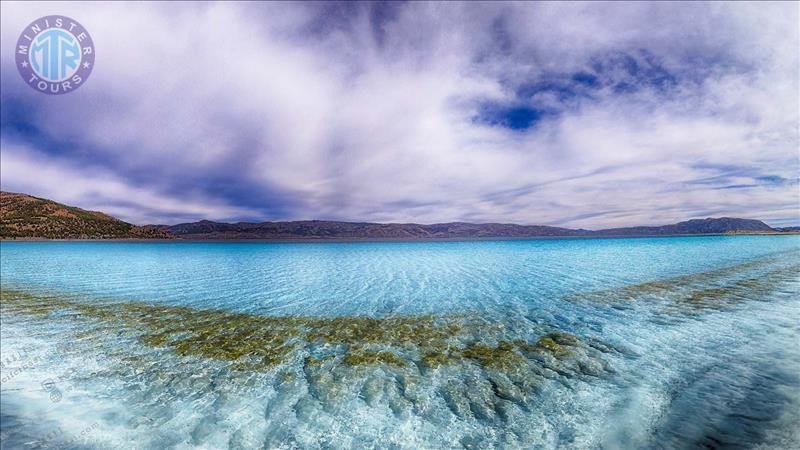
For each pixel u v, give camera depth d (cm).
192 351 864
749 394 575
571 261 2995
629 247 4831
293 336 988
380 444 473
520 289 1720
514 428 506
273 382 673
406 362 770
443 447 465
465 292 1689
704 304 1230
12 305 1433
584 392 609
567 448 457
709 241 5584
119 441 489
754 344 816
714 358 739
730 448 442
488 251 4884
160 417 550
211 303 1481
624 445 459
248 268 2967
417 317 1202
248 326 1102
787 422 491
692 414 521
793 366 681
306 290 1817
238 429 513
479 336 960
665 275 1952
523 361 763
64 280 2180
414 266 3028
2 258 3872
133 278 2292
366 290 1809
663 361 738
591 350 823
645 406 552
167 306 1419
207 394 625
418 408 564
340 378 687
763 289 1459
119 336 1000
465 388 635
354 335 991
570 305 1315
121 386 664
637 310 1191
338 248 6688
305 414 551
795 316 1045
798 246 3756
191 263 3394
